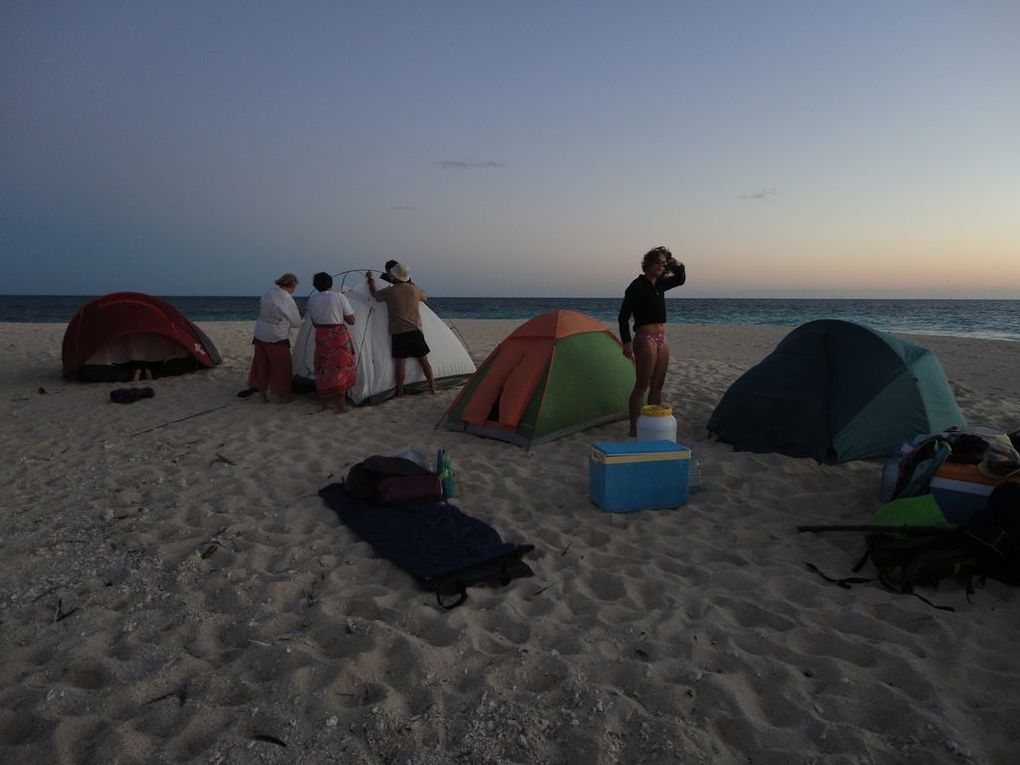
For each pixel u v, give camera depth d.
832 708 2.51
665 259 5.95
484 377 6.71
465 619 3.15
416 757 2.24
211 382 9.32
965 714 2.44
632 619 3.18
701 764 2.20
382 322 8.05
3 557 3.90
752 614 3.24
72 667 2.78
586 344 6.67
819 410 5.60
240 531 4.22
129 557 3.87
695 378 9.79
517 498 4.87
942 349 15.95
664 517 4.49
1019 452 4.20
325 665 2.75
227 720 2.43
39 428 6.99
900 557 3.52
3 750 2.30
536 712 2.46
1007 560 3.39
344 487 4.95
